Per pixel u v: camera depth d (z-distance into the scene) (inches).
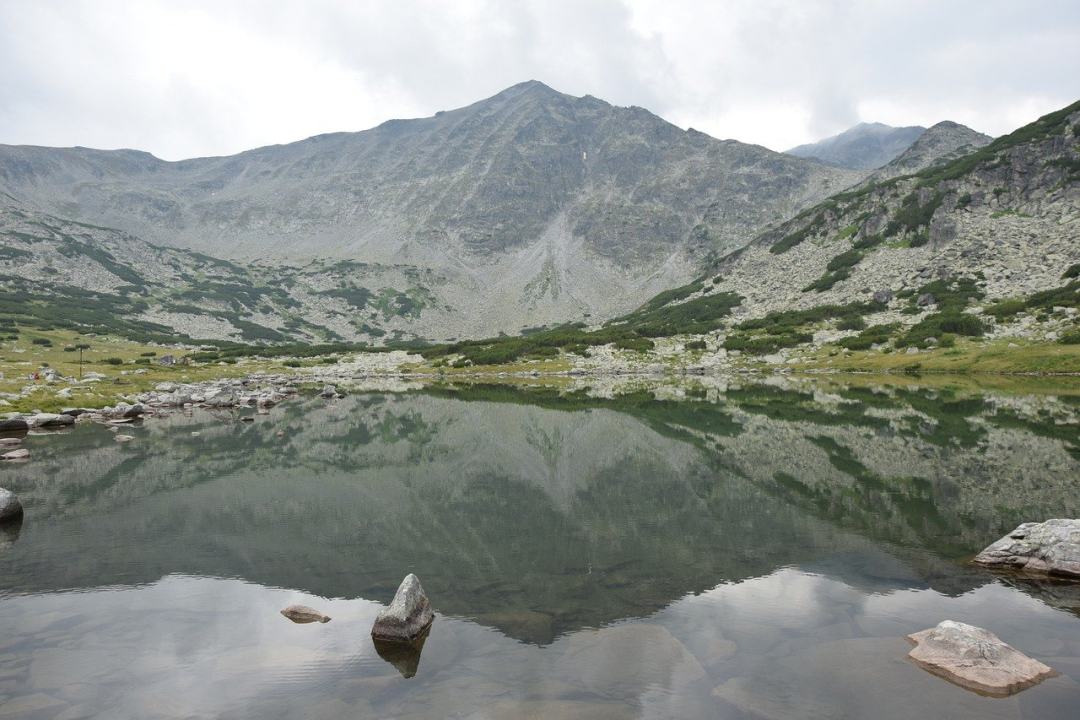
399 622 490.0
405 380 5610.2
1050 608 529.7
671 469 1302.9
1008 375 3860.7
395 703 384.5
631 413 2477.9
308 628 516.1
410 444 1766.7
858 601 553.9
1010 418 1929.1
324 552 749.9
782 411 2345.0
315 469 1373.0
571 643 473.7
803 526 827.4
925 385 3420.3
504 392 3954.2
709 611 536.7
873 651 448.5
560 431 2018.9
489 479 1248.8
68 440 1815.9
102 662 452.4
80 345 6840.6
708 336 7096.5
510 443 1774.1
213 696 398.0
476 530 848.3
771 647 459.5
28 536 838.5
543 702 381.7
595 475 1264.8
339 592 609.0
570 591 596.1
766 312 7701.8
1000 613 519.8
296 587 626.5
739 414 2294.5
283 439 1863.9
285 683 415.2
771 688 395.5
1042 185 7263.8
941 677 406.3
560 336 7657.5
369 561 710.5
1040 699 375.9
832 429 1817.2
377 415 2588.6
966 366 4296.3
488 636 490.9
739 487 1098.7
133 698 396.2
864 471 1200.8
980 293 5890.8
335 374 6240.2
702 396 3171.8
